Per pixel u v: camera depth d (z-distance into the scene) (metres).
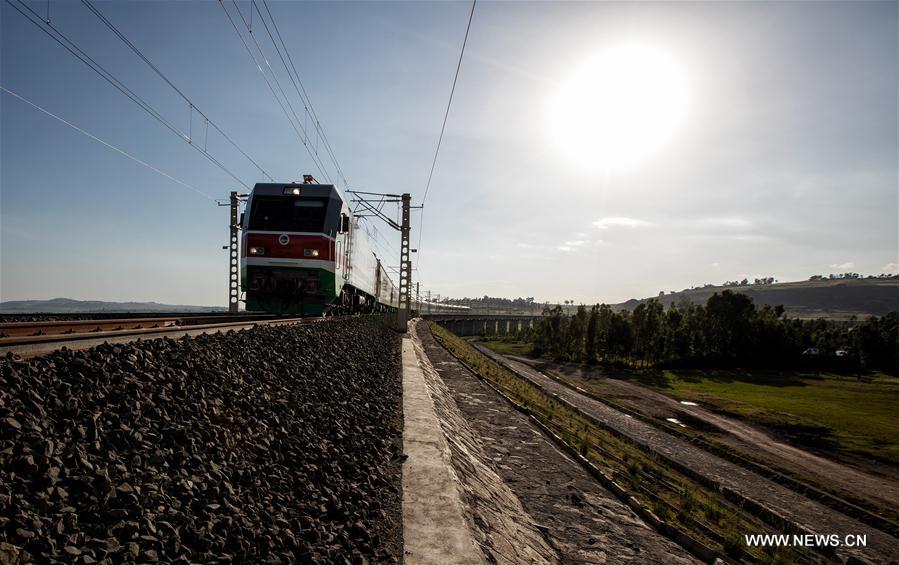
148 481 3.74
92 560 2.79
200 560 3.26
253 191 17.92
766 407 46.81
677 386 58.84
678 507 15.86
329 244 17.69
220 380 6.36
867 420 42.19
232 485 4.39
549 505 11.47
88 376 4.70
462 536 5.09
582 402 43.03
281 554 3.70
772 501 22.84
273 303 17.94
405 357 20.92
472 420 17.61
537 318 185.38
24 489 3.03
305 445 6.07
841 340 85.75
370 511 5.26
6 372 4.07
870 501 24.91
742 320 75.88
